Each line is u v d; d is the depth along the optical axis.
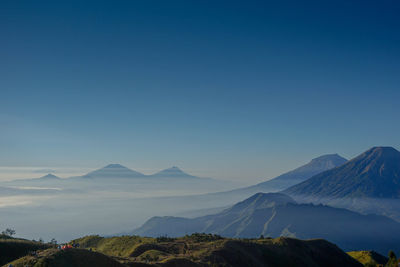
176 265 108.31
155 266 97.06
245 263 145.62
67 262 70.56
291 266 162.62
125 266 81.25
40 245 121.75
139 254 140.62
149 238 183.88
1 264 104.19
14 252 111.31
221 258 141.25
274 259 162.38
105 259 77.50
